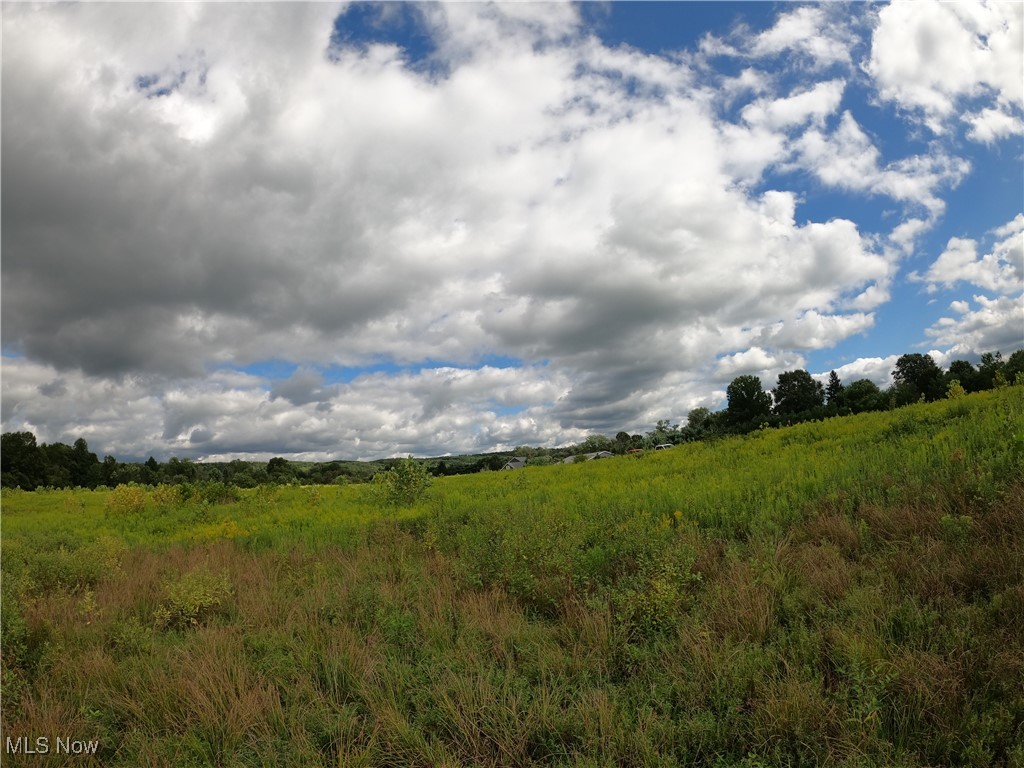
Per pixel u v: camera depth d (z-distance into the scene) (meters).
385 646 6.07
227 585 8.44
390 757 4.39
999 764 3.66
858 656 4.48
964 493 7.46
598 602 6.42
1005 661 4.34
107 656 6.37
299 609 7.29
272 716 4.88
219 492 23.78
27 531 16.59
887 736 4.03
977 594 5.42
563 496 13.99
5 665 6.21
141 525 17.81
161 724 5.09
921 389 60.66
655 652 5.45
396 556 9.97
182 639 7.07
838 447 13.91
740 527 8.71
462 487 20.94
